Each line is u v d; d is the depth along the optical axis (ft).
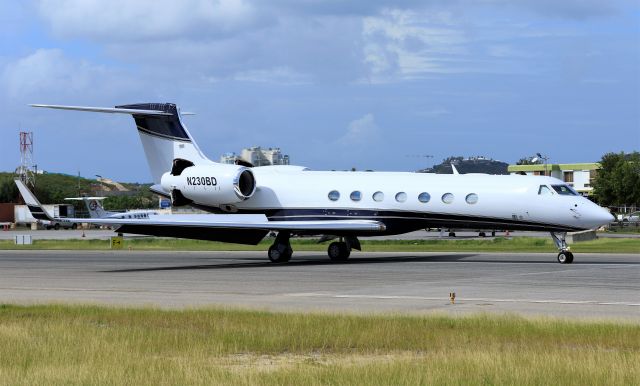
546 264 181.88
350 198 197.88
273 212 205.87
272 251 196.13
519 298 115.96
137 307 106.01
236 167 203.92
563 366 63.72
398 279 148.05
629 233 438.40
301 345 78.07
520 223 185.26
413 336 80.74
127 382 61.11
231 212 209.97
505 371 62.64
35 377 62.95
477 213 187.42
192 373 63.46
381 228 191.93
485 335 81.05
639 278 145.07
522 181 185.78
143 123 217.56
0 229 618.44
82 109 201.87
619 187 624.18
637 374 61.41
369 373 62.59
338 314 96.07
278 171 211.82
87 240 362.74
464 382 59.88
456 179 191.72
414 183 193.98
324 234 195.52
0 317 98.22
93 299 122.11
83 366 66.64
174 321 92.79
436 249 252.83
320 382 60.13
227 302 115.65
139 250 276.21
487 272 161.07
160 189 215.51
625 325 85.30
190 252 257.34
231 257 226.17
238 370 66.95
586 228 180.75
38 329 86.69
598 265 177.17
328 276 156.25
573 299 114.01
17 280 156.87
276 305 110.83
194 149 213.87
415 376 61.36
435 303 111.55
